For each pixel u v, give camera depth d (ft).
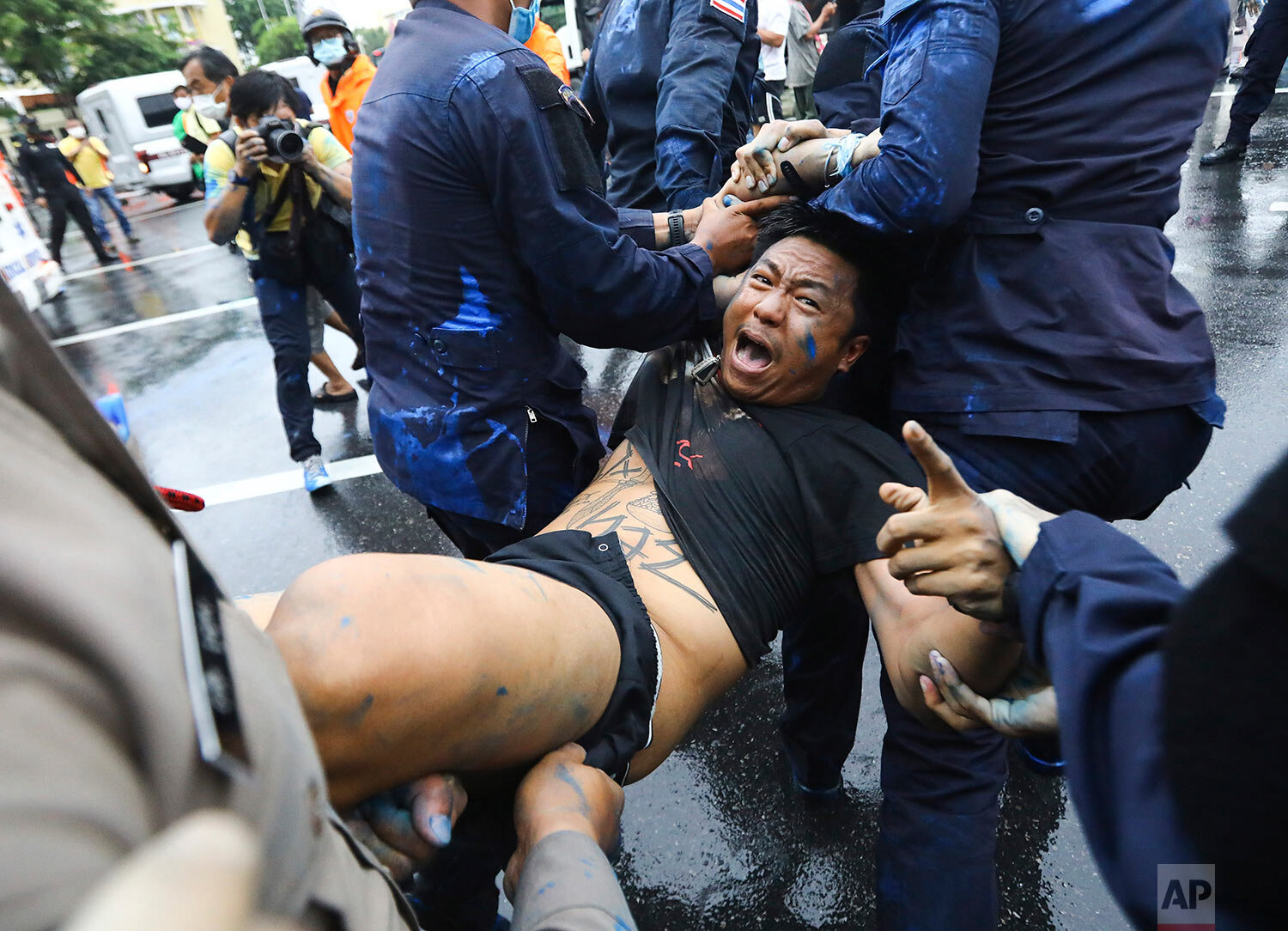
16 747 1.07
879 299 5.64
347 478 13.10
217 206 11.02
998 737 4.96
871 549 5.00
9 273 25.16
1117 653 2.47
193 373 19.02
